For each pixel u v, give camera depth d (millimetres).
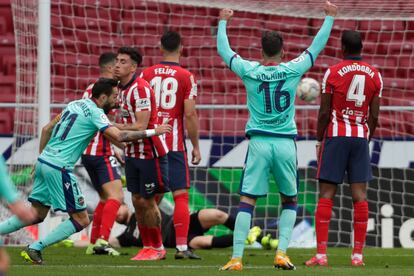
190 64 55625
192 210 40719
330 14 25625
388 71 55281
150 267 26359
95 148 32438
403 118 51062
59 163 26734
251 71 25109
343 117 27984
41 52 36219
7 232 27547
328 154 28047
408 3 40000
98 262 28719
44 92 36156
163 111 30000
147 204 29672
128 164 29500
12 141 42406
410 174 40719
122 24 56000
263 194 25359
